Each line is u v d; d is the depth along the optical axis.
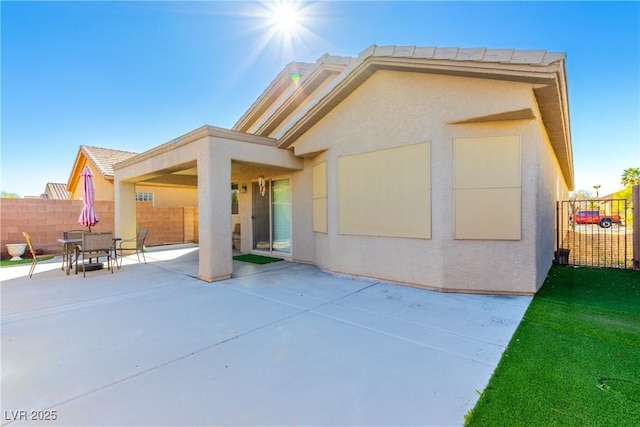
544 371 3.48
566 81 6.62
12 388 3.25
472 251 6.59
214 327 4.92
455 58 5.94
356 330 4.77
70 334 4.67
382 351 4.05
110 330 4.82
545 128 8.05
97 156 19.45
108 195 18.31
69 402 3.00
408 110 7.18
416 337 4.48
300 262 10.61
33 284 7.91
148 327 4.93
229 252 8.38
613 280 7.75
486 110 6.13
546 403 2.91
